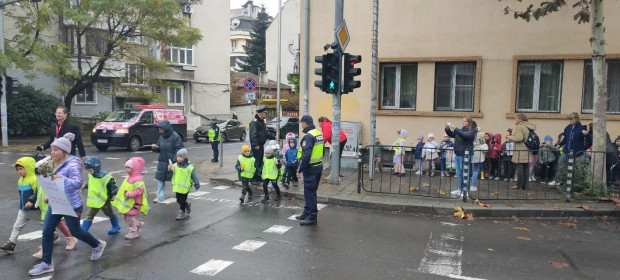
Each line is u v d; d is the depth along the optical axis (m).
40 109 23.53
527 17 10.43
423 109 13.27
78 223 5.19
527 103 12.65
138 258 5.54
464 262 5.55
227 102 38.06
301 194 9.49
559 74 12.37
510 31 12.41
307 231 6.95
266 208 8.59
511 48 12.42
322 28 14.19
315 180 7.43
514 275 5.12
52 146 5.02
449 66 13.16
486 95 12.67
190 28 23.02
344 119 13.98
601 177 8.95
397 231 7.04
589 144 10.11
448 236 6.77
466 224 7.57
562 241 6.54
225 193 10.00
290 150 10.20
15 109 22.70
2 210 7.90
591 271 5.28
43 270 4.96
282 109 42.66
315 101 14.50
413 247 6.17
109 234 6.58
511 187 9.96
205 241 6.32
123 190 6.30
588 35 11.87
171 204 8.77
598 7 8.88
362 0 13.62
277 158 9.28
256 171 10.46
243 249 5.97
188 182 7.48
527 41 12.30
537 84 12.51
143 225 7.11
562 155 9.99
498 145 11.34
